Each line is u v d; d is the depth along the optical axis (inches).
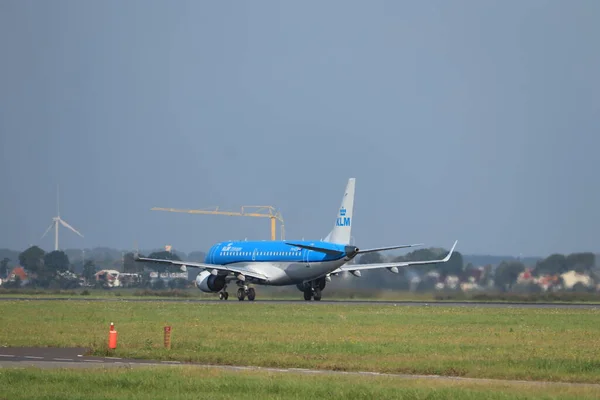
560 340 7450.8
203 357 6141.7
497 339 7514.8
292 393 4537.4
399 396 4407.0
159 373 5172.2
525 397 4360.2
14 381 4909.0
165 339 6840.6
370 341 7327.8
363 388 4613.7
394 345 6998.0
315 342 7224.4
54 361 6072.8
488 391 4544.8
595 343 7199.8
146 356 6254.9
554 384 4955.7
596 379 5206.7
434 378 5236.2
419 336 7775.6
